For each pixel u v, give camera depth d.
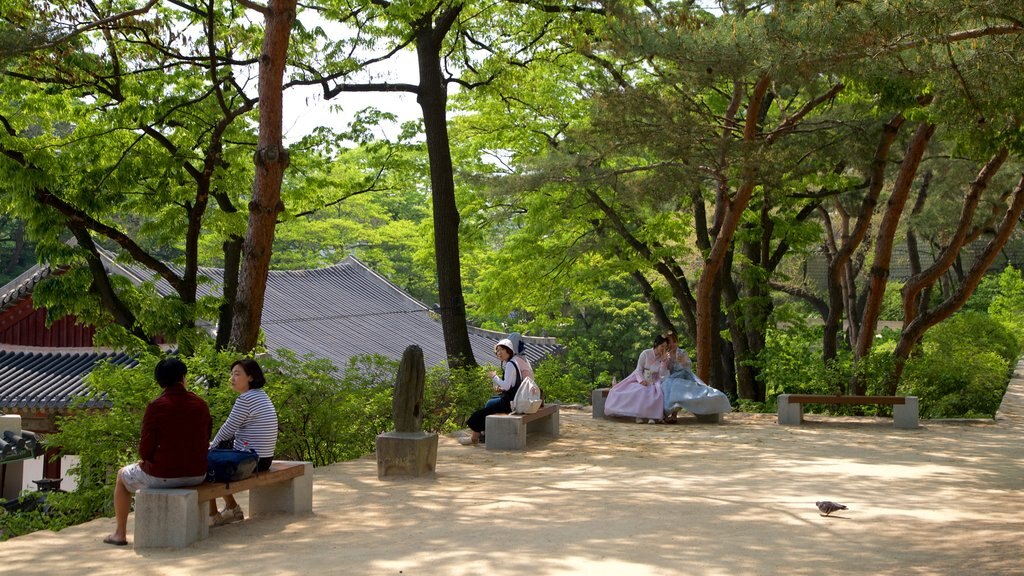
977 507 8.04
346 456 11.84
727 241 17.39
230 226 16.08
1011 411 16.91
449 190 17.08
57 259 15.12
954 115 10.23
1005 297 33.53
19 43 12.09
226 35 15.90
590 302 38.16
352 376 12.75
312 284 30.77
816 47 9.32
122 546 6.63
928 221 23.58
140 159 15.48
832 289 19.91
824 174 19.05
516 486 9.19
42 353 21.52
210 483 6.89
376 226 44.16
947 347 20.89
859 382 17.48
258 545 6.63
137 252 15.91
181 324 15.88
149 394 9.88
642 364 14.98
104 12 15.34
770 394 24.36
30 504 10.26
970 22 9.16
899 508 8.00
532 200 22.64
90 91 15.85
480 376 14.79
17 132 15.84
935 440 13.02
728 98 20.95
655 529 7.12
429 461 9.80
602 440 12.70
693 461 10.98
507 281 24.39
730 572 5.74
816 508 7.98
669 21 11.77
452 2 16.03
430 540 6.76
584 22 16.66
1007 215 16.53
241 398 7.38
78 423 9.73
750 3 11.48
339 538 6.85
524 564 5.98
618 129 14.50
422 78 16.94
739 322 23.16
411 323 31.22
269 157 11.77
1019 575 5.41
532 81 21.14
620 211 22.30
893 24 8.59
